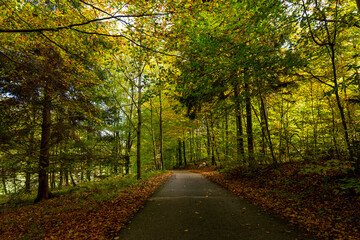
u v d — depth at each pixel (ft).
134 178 45.09
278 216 16.87
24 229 17.04
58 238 14.02
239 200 23.09
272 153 33.22
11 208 28.27
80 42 22.08
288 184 26.35
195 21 19.25
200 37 20.29
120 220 17.25
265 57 21.94
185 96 26.58
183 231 14.52
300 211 17.43
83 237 14.07
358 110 28.91
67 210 22.25
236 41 22.50
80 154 33.45
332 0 19.52
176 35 19.48
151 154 85.71
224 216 17.49
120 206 21.62
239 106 35.22
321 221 14.89
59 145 34.14
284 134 33.99
